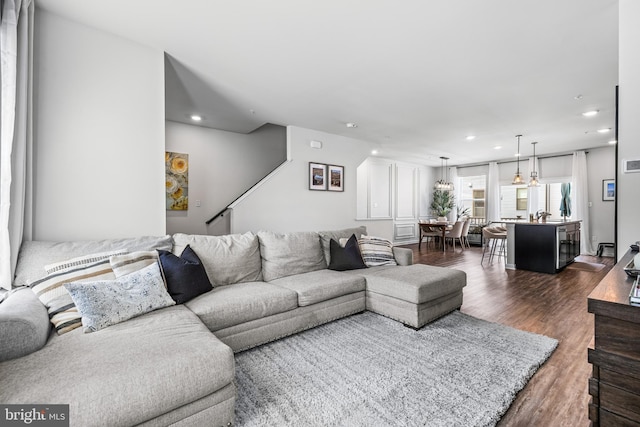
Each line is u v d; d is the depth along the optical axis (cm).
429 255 672
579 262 573
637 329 98
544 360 201
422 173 961
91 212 237
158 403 115
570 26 232
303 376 182
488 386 171
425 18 224
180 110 436
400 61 289
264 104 408
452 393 165
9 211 184
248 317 209
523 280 433
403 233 905
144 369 118
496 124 484
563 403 158
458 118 456
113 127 247
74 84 231
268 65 300
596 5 209
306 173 520
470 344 224
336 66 301
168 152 494
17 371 114
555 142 612
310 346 221
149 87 265
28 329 129
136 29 241
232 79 332
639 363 96
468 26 233
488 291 375
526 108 410
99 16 225
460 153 743
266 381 177
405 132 540
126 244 224
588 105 398
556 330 253
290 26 236
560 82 330
